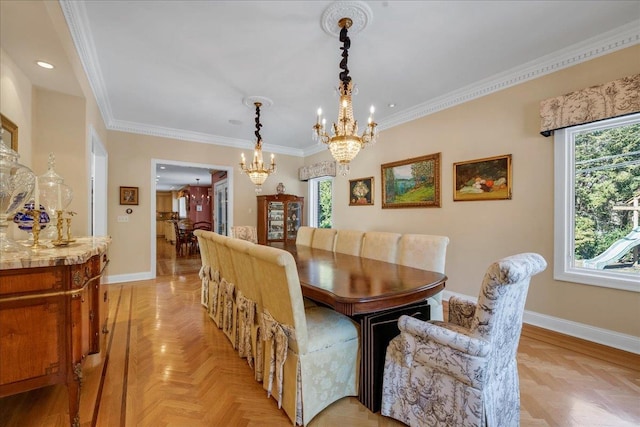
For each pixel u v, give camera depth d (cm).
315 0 192
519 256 133
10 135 209
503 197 301
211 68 281
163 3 193
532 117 280
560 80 261
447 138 356
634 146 232
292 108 388
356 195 493
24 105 234
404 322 146
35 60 213
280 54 257
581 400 171
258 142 368
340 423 154
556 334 260
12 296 132
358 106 385
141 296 379
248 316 203
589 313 247
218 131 502
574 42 243
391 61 271
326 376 162
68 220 205
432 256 242
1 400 170
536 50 254
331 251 339
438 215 367
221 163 548
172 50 250
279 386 162
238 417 157
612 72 232
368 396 165
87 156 287
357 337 175
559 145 262
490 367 126
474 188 327
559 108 252
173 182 1040
